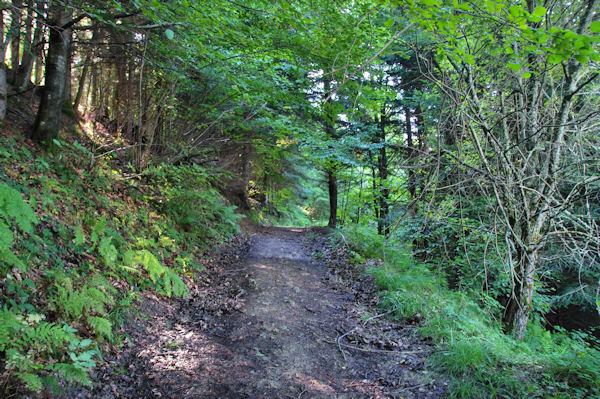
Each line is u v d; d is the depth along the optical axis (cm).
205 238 851
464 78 498
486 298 601
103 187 627
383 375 371
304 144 1020
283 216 2222
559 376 332
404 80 1025
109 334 323
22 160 501
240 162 1739
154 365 345
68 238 434
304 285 677
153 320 433
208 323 464
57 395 256
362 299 611
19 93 663
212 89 886
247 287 626
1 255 279
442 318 484
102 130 880
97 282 372
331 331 480
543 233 525
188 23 445
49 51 583
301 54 548
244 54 592
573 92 440
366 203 1248
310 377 364
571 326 804
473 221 612
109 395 288
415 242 867
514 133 552
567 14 459
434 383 346
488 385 329
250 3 541
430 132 579
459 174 480
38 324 280
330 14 483
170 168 872
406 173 604
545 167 458
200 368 355
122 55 779
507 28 335
